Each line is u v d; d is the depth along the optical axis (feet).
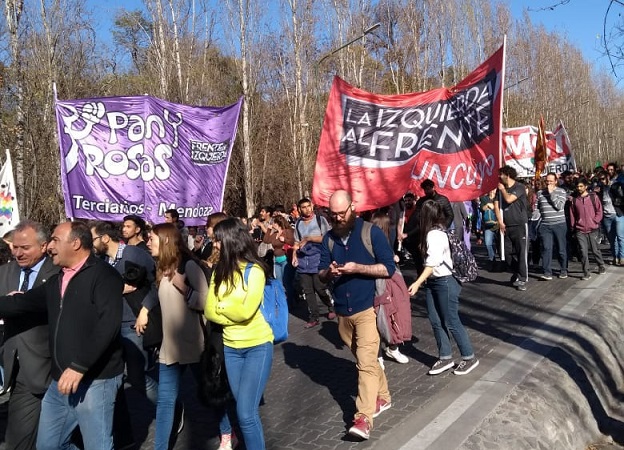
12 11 47.37
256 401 13.29
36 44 55.11
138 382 16.76
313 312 29.48
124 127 26.02
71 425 12.59
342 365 22.36
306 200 29.66
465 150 27.58
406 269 45.98
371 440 15.16
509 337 24.06
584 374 20.77
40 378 13.89
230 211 108.37
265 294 13.87
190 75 96.43
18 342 13.99
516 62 148.46
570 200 41.37
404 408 17.17
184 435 16.57
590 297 30.37
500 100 26.63
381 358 21.35
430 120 28.27
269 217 38.32
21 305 13.30
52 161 54.24
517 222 33.58
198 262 15.10
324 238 16.49
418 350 23.52
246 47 104.06
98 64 72.43
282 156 109.40
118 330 12.06
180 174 27.07
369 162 28.60
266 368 13.51
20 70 47.65
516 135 63.82
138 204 26.25
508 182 33.63
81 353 11.64
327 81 116.98
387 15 123.44
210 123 27.94
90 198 25.48
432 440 14.89
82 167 25.35
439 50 121.90
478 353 22.11
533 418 16.33
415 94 28.76
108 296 12.05
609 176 49.88
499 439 14.96
